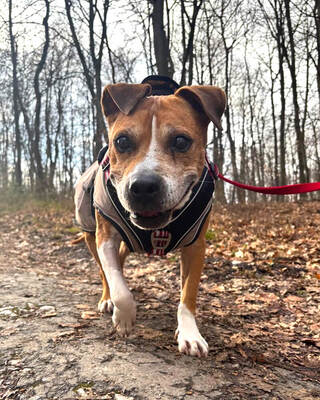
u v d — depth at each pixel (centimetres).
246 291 79
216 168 52
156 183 39
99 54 270
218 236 140
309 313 66
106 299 62
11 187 340
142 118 43
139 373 39
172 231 47
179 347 46
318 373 45
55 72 384
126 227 48
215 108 46
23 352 43
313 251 107
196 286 50
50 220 201
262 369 44
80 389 36
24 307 60
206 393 37
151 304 68
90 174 61
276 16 320
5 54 347
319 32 292
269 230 148
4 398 35
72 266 115
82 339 48
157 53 197
